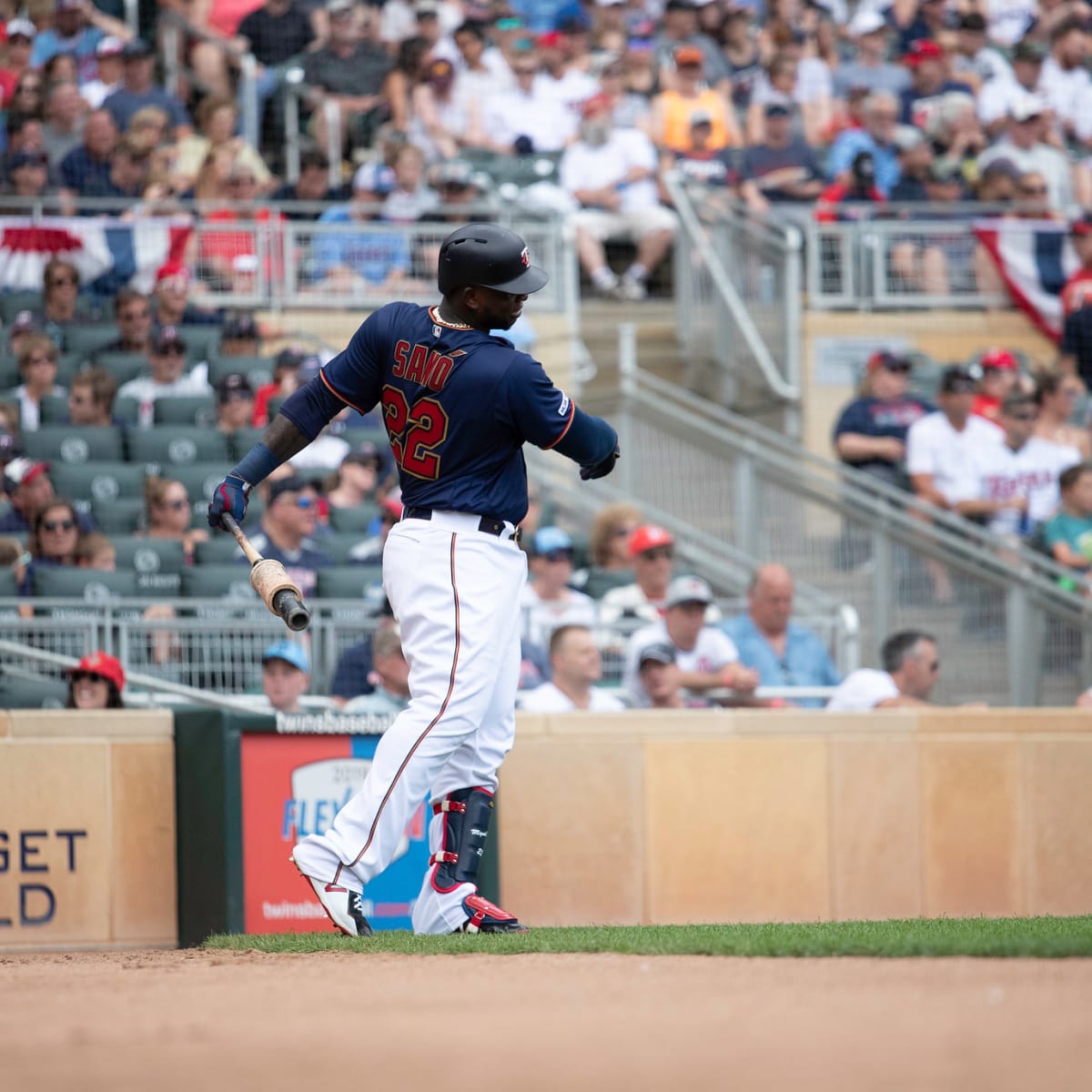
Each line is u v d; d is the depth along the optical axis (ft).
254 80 159.84
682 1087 25.25
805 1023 31.94
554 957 47.03
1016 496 136.15
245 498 56.44
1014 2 184.75
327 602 101.60
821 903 92.17
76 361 128.47
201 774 81.00
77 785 80.18
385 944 52.08
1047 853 95.66
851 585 125.29
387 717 83.76
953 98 170.19
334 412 56.70
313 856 54.03
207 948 59.00
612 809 89.25
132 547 109.50
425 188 154.92
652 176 160.86
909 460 135.95
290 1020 33.88
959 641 121.08
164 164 146.00
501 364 54.24
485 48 167.43
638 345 158.51
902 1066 26.94
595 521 117.91
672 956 46.39
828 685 106.22
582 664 93.30
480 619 54.65
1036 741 95.81
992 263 159.12
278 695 90.68
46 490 111.75
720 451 132.98
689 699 98.73
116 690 86.58
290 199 150.00
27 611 101.71
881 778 93.45
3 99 151.02
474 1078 26.30
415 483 55.67
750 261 154.81
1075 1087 25.00
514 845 87.86
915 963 43.09
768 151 164.66
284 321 143.95
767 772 91.66
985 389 140.56
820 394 154.71
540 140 165.37
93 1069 27.89
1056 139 170.91
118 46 156.76
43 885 79.51
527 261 54.90
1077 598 118.62
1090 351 154.51
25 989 42.14
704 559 124.36
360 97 162.71
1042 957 44.14
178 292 134.92
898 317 157.17
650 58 171.63
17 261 135.64
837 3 181.68
